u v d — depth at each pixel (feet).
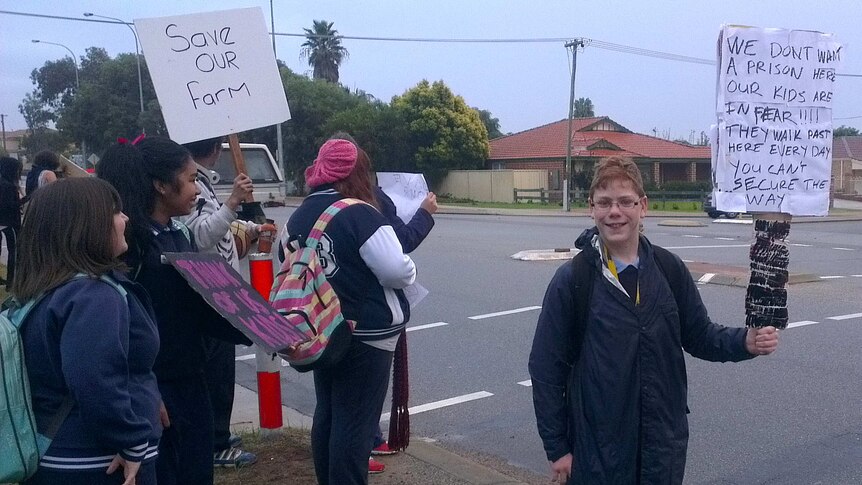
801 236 78.02
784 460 17.74
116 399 8.34
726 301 36.40
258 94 14.67
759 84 10.18
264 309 10.81
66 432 8.52
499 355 27.35
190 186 11.33
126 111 150.10
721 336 10.27
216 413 15.52
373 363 12.54
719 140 10.19
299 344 10.59
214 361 15.11
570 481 10.21
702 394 22.48
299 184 153.69
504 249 59.93
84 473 8.57
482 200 149.48
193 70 14.24
